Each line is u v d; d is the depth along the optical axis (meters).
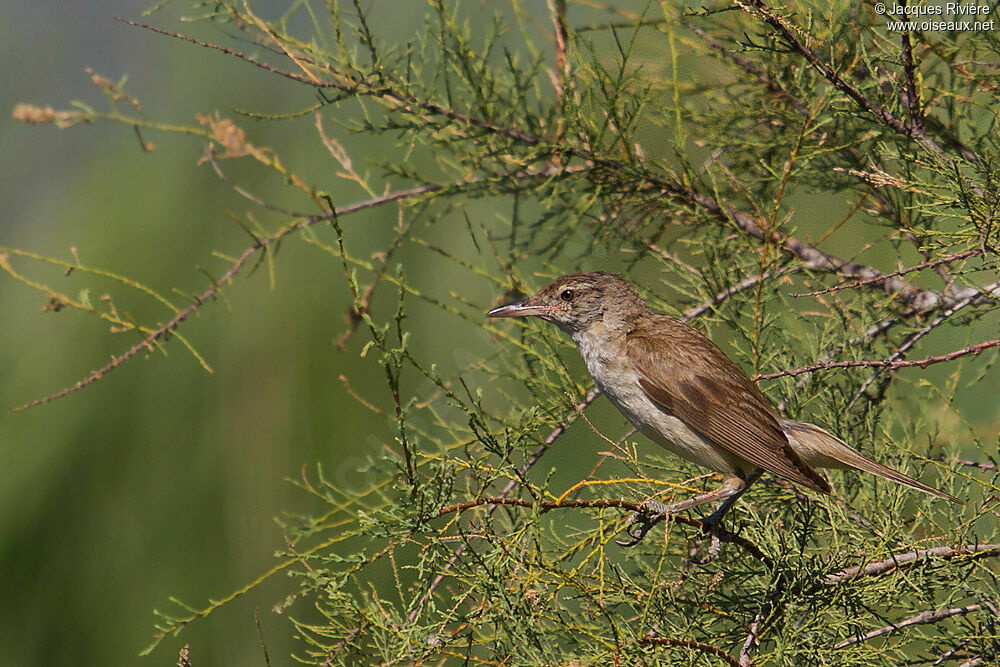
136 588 10.29
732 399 9.19
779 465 8.55
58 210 10.70
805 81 9.33
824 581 7.67
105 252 10.30
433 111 10.07
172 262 10.42
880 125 8.62
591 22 10.71
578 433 10.61
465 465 7.02
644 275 11.70
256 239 9.73
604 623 7.52
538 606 6.66
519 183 10.55
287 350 10.49
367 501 10.33
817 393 9.16
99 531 10.27
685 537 8.73
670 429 9.50
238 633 10.39
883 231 10.59
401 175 10.50
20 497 10.15
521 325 10.16
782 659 6.92
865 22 9.11
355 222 10.93
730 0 8.56
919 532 9.30
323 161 10.92
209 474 10.36
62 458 10.22
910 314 9.30
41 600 10.13
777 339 9.48
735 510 9.05
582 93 9.66
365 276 10.84
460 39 10.02
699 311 9.95
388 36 10.34
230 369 10.48
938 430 9.80
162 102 10.62
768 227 9.20
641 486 8.51
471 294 10.84
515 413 9.81
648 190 10.05
